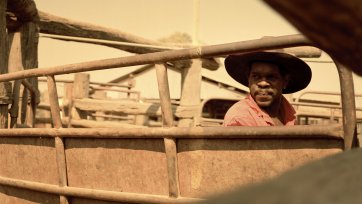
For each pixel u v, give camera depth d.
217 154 2.55
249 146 2.45
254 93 2.86
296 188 0.36
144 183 2.89
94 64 2.99
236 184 2.49
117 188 3.04
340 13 0.41
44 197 3.64
